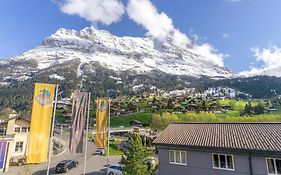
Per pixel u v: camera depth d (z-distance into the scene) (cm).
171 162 3128
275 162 2486
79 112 2781
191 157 2989
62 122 16938
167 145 3141
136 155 2766
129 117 17725
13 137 4978
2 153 4172
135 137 2839
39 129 2462
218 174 2783
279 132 2766
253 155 2595
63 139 9275
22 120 5862
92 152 6631
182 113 16850
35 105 2486
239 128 3136
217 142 2867
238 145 2688
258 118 12912
